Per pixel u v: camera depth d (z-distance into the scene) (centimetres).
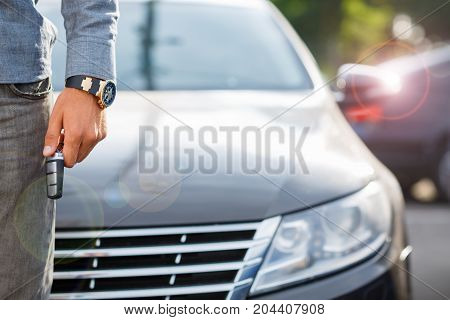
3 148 413
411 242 1341
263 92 780
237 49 856
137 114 665
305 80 830
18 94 413
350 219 577
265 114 693
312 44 4000
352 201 584
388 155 1692
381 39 4050
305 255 552
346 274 561
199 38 861
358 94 862
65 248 529
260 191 561
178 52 840
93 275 523
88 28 432
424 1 4731
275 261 544
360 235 578
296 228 554
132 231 529
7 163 416
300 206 561
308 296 544
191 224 534
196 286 531
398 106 1675
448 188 1728
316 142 642
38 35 420
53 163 424
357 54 4038
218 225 537
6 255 427
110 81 432
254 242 542
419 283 990
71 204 537
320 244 560
